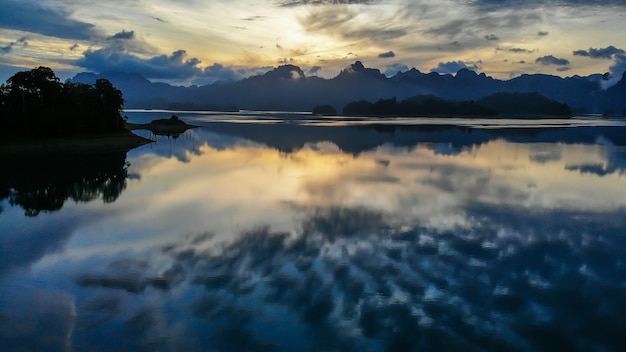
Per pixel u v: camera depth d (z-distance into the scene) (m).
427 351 7.86
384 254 12.39
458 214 16.70
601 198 19.61
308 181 23.67
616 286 10.48
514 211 17.23
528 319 8.95
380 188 21.58
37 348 8.16
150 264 11.96
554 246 13.26
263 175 26.02
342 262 11.80
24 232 15.12
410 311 9.22
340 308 9.34
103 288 10.53
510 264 11.78
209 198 19.89
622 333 8.45
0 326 8.91
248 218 16.30
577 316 9.08
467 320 8.88
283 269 11.37
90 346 8.17
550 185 22.53
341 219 15.99
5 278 11.25
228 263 11.86
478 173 26.27
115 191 22.27
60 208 18.66
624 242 13.66
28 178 26.86
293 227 15.05
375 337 8.29
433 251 12.68
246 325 8.73
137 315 9.22
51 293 10.35
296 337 8.30
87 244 13.77
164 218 16.64
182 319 9.01
